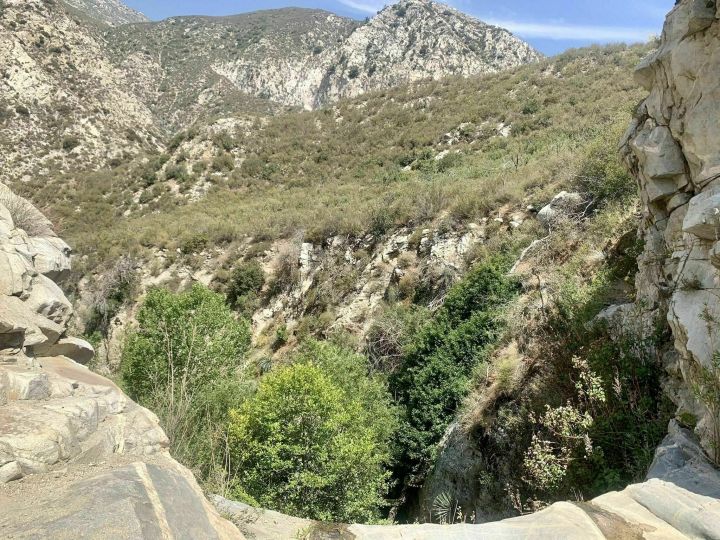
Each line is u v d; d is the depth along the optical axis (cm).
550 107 3073
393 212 2164
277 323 2192
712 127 495
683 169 562
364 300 2005
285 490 825
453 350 1231
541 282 1087
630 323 604
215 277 2427
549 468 541
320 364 1318
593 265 915
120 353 1991
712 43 503
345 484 857
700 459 409
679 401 491
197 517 302
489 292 1283
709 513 337
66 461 330
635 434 506
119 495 278
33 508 268
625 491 394
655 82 622
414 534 364
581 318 712
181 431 599
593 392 521
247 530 381
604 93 2958
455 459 883
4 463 297
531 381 750
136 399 1128
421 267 1898
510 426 733
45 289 500
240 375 1266
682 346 472
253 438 857
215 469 568
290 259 2289
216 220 2827
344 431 946
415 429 1184
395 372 1480
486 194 1928
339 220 2288
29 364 425
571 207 1286
